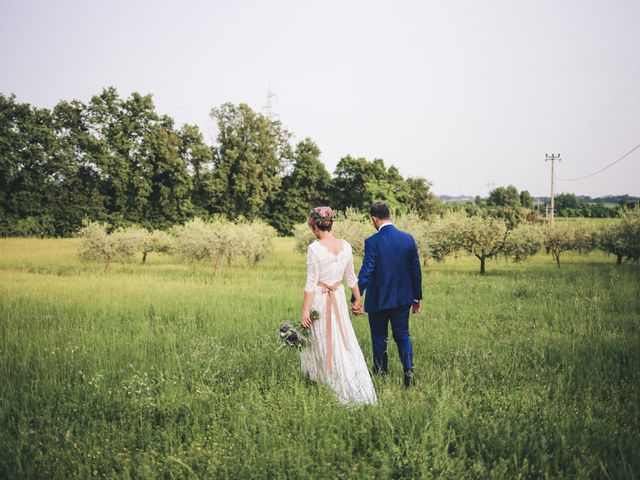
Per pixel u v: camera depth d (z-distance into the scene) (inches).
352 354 177.3
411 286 191.6
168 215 2070.6
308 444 121.6
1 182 1806.1
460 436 126.5
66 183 1920.5
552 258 1181.7
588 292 428.8
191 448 123.3
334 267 179.8
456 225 755.4
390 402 145.6
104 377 188.1
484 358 202.8
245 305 361.4
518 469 111.7
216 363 200.7
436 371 192.1
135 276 608.1
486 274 723.4
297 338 176.6
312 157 2476.6
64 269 750.5
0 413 150.3
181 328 279.7
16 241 1314.0
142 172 2038.6
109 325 294.0
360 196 2399.1
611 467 110.9
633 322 288.2
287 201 2407.7
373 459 116.1
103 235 779.4
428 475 108.3
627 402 154.8
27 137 1841.8
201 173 2279.8
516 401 151.5
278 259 1010.7
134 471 117.8
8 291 430.0
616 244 928.9
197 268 791.7
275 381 174.7
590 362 197.5
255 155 2345.0
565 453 116.3
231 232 720.3
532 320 307.0
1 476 115.7
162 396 164.4
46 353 220.8
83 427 144.6
